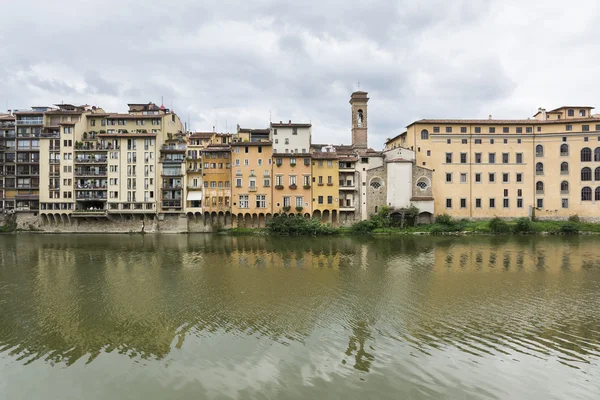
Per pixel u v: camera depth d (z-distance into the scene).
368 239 80.12
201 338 26.91
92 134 98.31
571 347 25.14
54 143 96.19
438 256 58.56
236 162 94.31
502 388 20.45
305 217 92.56
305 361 23.38
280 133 95.75
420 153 97.75
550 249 64.75
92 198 95.31
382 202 95.44
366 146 108.94
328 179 94.31
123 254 62.00
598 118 93.31
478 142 97.81
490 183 97.38
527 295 36.81
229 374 22.00
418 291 38.38
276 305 34.00
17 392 20.67
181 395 20.08
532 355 24.02
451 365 22.77
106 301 35.59
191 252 63.75
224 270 48.97
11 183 99.31
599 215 93.94
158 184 95.62
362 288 39.62
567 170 95.50
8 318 31.17
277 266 51.44
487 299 35.47
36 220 97.62
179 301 35.47
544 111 100.75
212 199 94.75
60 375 22.22
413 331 27.80
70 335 27.70
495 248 66.19
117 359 23.98
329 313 31.72
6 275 46.72
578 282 41.75
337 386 20.66
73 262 55.09
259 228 93.31
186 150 95.75
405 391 20.17
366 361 23.33
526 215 96.69
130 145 95.44
